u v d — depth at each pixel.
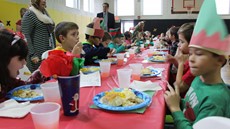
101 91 1.18
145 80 1.42
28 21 2.54
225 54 0.89
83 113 0.88
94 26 2.75
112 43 3.54
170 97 1.07
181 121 0.97
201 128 0.48
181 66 1.69
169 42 4.93
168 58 2.16
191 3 10.11
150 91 1.17
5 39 1.12
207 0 0.93
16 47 1.14
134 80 1.37
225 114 0.90
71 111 0.85
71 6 7.11
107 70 1.54
